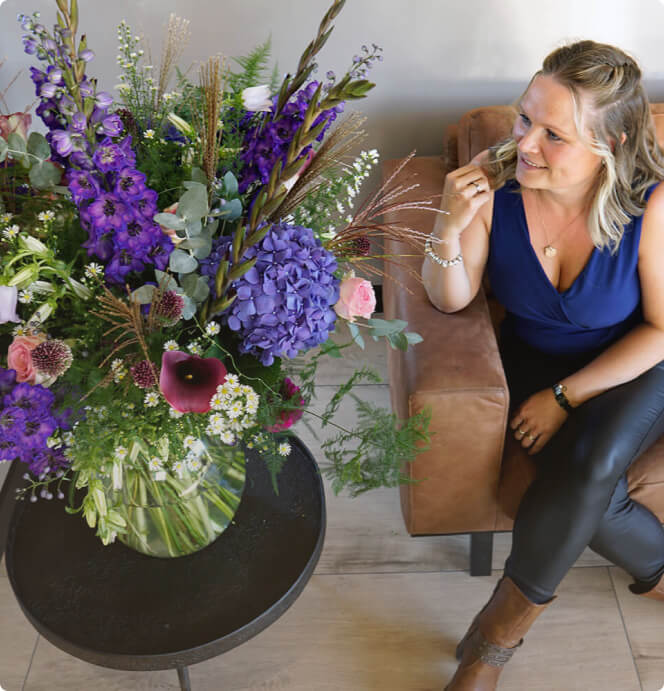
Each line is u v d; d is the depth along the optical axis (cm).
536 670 165
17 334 88
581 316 150
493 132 165
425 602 176
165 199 94
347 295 89
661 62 186
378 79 191
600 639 169
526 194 145
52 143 84
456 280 147
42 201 94
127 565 129
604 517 146
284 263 84
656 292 142
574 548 140
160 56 180
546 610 173
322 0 176
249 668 165
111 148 80
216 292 87
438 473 150
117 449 92
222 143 96
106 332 90
